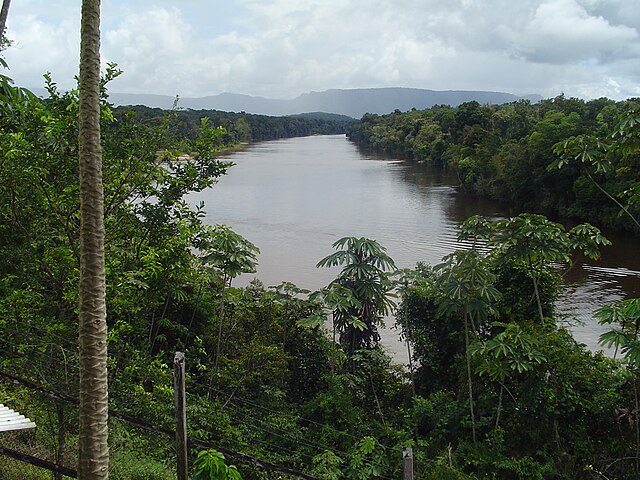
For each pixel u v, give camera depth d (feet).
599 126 212.23
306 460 47.93
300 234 153.79
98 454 19.38
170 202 43.27
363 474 47.52
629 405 48.70
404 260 123.24
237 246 58.59
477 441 52.37
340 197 224.33
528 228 57.16
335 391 55.01
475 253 57.67
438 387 62.64
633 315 44.32
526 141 218.18
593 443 49.39
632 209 154.51
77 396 33.73
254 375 54.13
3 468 34.37
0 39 32.86
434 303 61.72
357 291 62.59
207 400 48.08
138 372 40.01
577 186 176.14
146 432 40.91
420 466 49.49
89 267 19.03
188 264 47.65
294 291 65.82
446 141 334.24
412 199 219.61
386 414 59.41
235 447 44.68
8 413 23.94
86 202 18.90
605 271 118.62
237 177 291.58
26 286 36.86
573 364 50.06
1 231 36.76
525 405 49.78
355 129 632.79
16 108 33.86
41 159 34.09
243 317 63.16
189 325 58.59
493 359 49.73
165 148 42.37
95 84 18.81
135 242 42.78
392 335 83.30
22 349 34.78
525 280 61.72
